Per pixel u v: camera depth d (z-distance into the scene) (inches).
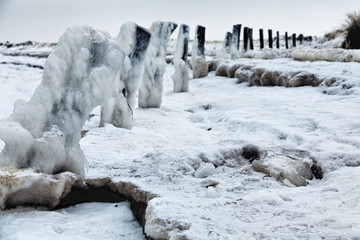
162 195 148.5
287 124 291.9
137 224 145.5
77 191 171.2
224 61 757.9
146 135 311.3
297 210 131.0
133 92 341.7
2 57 1167.6
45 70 168.9
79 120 174.4
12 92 572.7
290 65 572.7
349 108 318.3
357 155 199.0
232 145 226.5
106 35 186.2
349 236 108.6
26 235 125.5
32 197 155.9
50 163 166.9
